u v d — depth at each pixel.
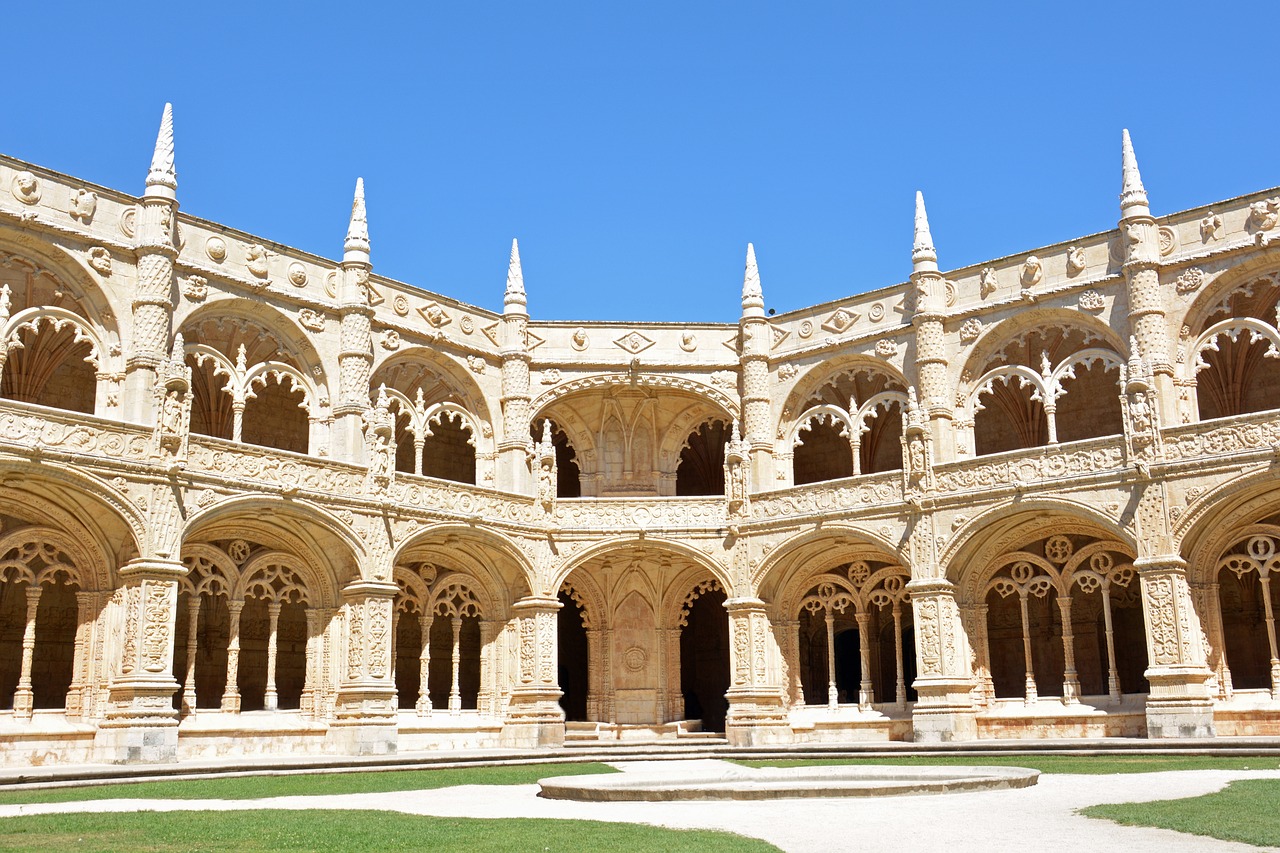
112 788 26.08
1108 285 40.41
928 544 39.69
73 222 36.09
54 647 39.78
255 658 45.06
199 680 43.31
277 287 40.53
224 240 39.62
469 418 46.06
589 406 50.34
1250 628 41.78
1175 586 34.91
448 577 43.62
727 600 43.75
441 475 52.62
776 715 42.66
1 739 31.77
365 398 41.69
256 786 26.39
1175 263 39.25
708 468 56.59
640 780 23.16
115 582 34.12
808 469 54.81
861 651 43.59
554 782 22.94
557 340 47.78
